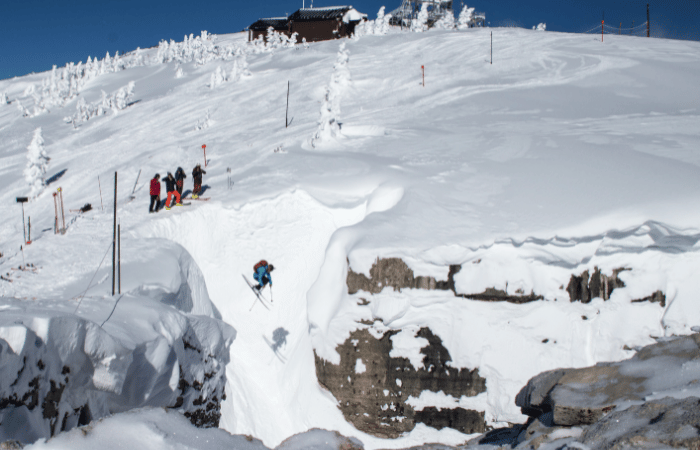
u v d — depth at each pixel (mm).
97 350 6473
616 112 22609
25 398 5586
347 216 14875
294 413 12148
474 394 10766
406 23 72000
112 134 38469
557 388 4363
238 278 15133
